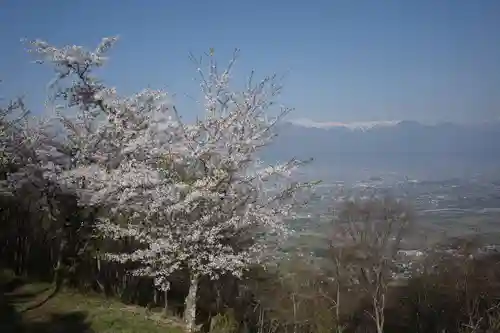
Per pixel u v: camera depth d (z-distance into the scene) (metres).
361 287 27.72
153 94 13.91
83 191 13.17
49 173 13.29
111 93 13.42
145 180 12.36
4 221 17.27
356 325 29.16
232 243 13.67
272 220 12.98
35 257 18.31
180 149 13.20
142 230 13.22
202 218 12.65
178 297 19.67
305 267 25.69
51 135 14.87
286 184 13.30
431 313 28.94
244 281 20.02
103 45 12.84
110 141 13.63
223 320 15.12
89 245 15.34
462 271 28.80
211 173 13.16
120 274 17.81
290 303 25.31
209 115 13.34
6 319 11.49
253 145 13.24
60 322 11.80
